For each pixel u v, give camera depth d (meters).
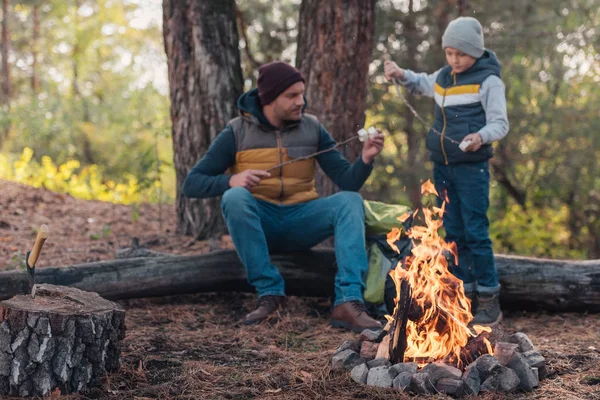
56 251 5.71
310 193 4.44
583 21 7.70
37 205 7.57
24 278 4.08
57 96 18.03
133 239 5.01
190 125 5.96
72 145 17.58
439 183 4.28
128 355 3.39
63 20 21.06
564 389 2.95
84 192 10.00
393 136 8.80
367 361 3.18
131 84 19.05
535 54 7.91
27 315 2.73
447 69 4.26
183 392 2.92
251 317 4.08
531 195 9.27
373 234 4.34
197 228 6.09
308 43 5.48
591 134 8.25
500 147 8.93
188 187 4.30
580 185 8.77
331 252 4.55
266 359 3.43
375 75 7.87
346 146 5.48
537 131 8.58
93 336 2.86
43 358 2.74
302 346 3.68
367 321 3.90
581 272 4.36
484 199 4.13
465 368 3.04
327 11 5.37
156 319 4.18
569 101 8.70
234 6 5.99
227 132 4.36
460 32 3.99
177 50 5.92
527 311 4.52
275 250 4.52
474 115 4.06
